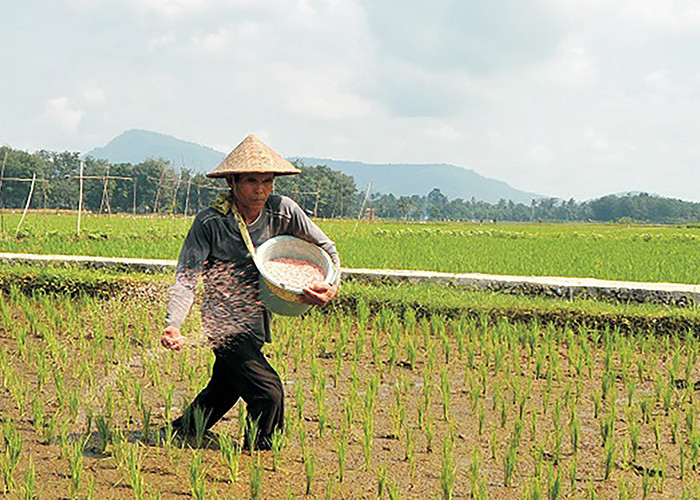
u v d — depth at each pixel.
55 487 4.62
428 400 6.80
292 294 4.83
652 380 7.79
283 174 4.96
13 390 6.55
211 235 5.01
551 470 4.70
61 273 11.94
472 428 6.07
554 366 7.95
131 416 6.10
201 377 7.04
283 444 5.26
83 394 6.66
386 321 9.93
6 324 9.59
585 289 11.53
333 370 7.89
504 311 10.26
